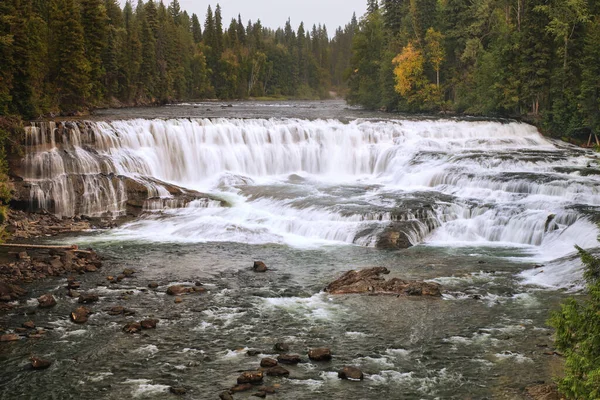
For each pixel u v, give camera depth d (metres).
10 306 22.19
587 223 28.67
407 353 18.36
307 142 50.47
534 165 42.88
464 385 16.36
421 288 23.53
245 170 47.62
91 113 63.09
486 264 27.22
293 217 34.94
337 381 16.67
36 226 33.91
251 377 16.58
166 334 19.84
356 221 33.00
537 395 15.59
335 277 25.75
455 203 35.41
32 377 17.00
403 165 46.41
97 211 37.66
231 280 25.41
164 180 44.28
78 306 22.28
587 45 56.59
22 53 45.75
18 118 40.22
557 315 13.59
